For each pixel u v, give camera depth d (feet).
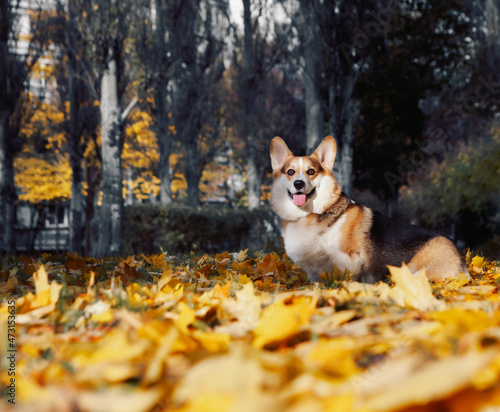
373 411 2.56
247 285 6.91
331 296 7.24
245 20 78.64
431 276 13.98
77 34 49.29
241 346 3.97
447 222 56.95
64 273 12.40
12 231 57.47
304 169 14.20
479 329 4.33
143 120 86.99
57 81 71.26
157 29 56.13
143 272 13.41
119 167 47.96
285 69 92.53
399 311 6.14
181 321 5.41
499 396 2.64
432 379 2.58
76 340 4.99
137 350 3.77
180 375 3.52
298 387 3.06
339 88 47.44
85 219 81.30
